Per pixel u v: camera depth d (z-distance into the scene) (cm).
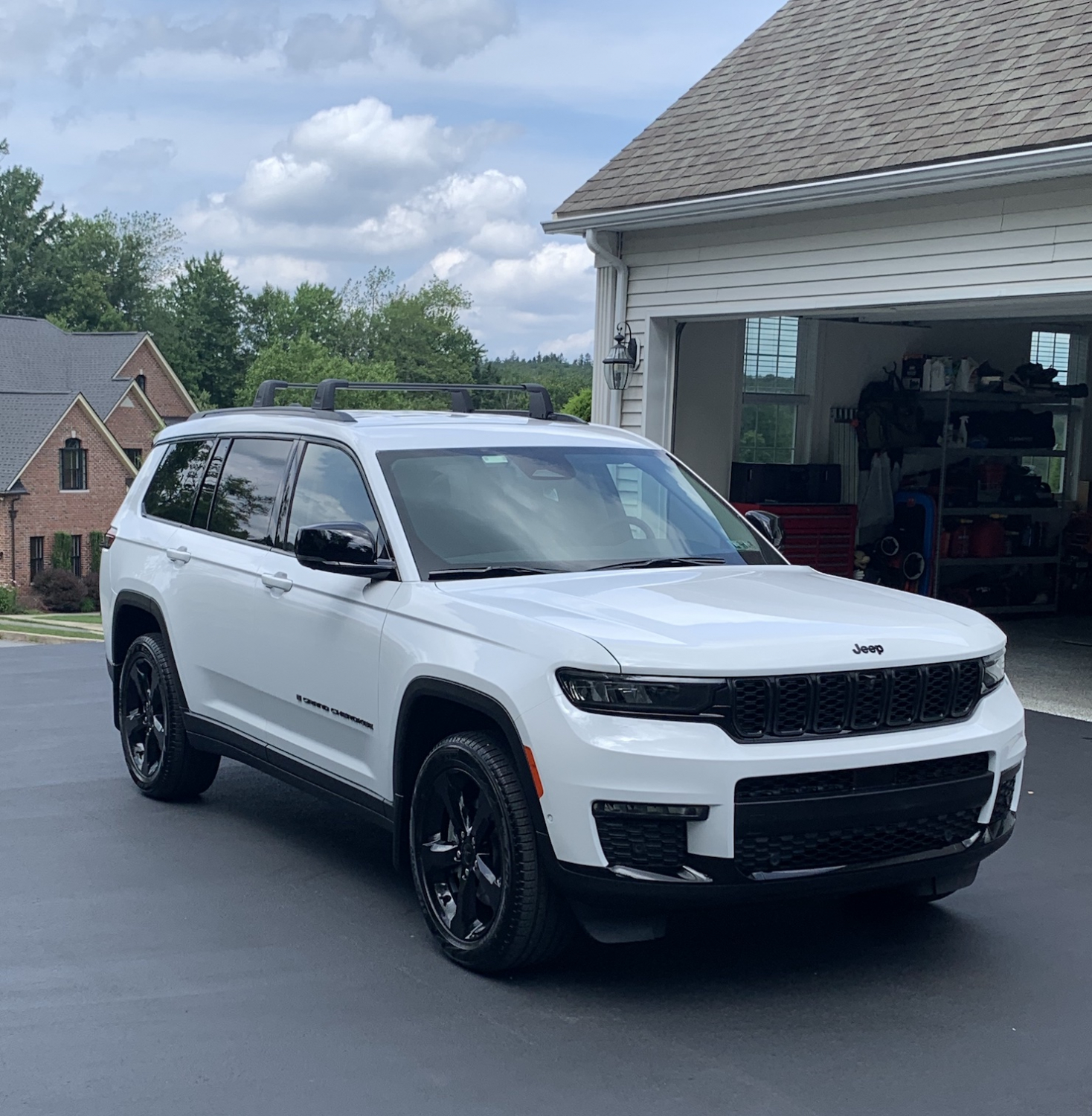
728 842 388
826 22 1326
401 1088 362
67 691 1045
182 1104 353
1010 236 928
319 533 476
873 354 1434
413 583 472
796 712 401
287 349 10450
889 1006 419
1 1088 362
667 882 390
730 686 392
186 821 638
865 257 1030
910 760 409
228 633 581
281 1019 408
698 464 1334
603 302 1277
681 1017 409
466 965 446
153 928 489
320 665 514
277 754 558
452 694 436
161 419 6250
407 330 10944
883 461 1409
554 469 541
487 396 11038
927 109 1023
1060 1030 402
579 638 402
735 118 1225
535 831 409
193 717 623
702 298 1176
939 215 973
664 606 438
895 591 508
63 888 536
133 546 673
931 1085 365
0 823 634
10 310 9744
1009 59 1032
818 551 1332
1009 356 1523
